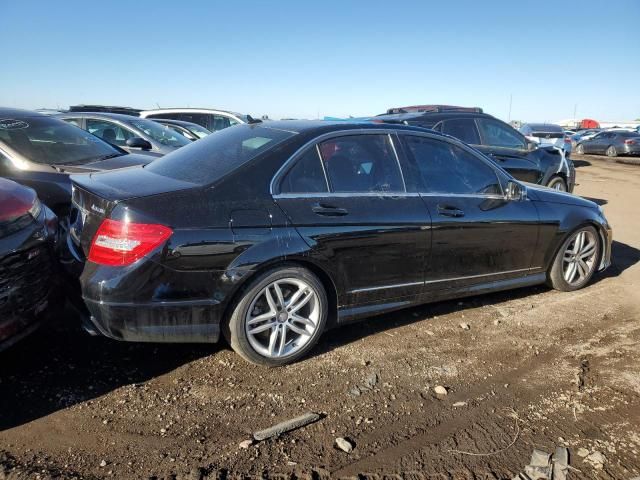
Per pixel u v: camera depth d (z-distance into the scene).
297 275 3.36
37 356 3.38
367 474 2.49
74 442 2.60
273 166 3.38
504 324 4.29
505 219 4.34
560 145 14.45
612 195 12.60
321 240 3.39
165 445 2.62
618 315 4.58
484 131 8.21
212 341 3.23
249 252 3.15
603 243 5.26
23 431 2.66
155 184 3.22
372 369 3.47
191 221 3.02
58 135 5.86
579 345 3.97
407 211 3.80
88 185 3.28
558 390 3.32
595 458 2.68
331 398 3.11
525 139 8.73
